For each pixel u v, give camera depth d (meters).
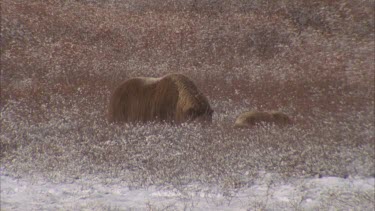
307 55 59.97
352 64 53.00
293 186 25.95
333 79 49.84
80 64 59.44
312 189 25.39
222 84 53.88
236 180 26.50
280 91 49.28
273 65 59.12
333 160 28.80
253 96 48.94
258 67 58.34
